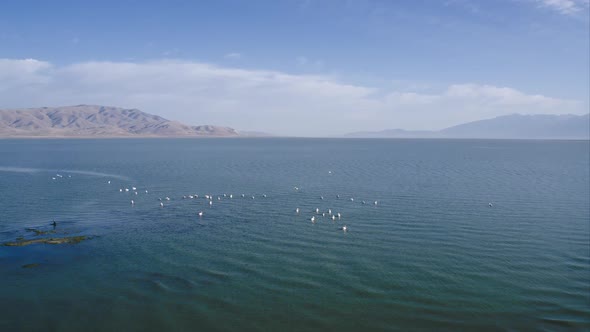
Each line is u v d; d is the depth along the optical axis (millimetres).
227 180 94062
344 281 35156
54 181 92250
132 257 40188
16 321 28297
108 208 62125
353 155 194500
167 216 57031
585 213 58500
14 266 37500
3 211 59375
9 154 188000
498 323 28859
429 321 29172
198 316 29484
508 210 60344
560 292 33250
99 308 30266
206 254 41219
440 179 95625
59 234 47625
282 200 68625
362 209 61250
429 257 40688
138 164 136250
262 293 32906
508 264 38938
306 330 28078
